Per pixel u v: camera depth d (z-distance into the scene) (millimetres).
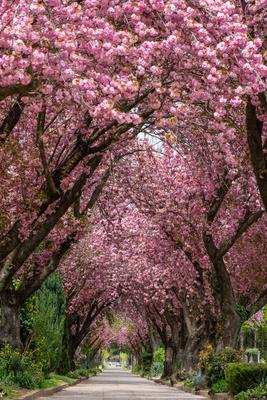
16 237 14453
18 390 20375
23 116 16547
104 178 19219
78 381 41875
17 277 23797
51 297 29344
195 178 23281
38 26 10398
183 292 35250
